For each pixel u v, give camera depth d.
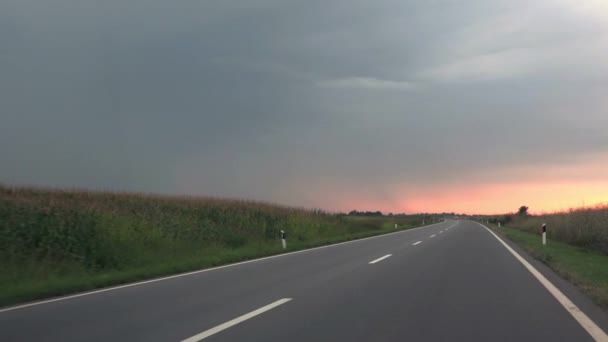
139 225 25.44
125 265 20.33
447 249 25.97
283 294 12.17
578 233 31.12
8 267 17.02
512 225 72.62
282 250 26.27
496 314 9.78
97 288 14.07
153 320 9.48
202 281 14.82
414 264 18.69
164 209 32.75
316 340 7.89
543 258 20.39
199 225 31.23
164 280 15.26
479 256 21.97
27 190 26.88
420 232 48.19
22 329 8.97
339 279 14.73
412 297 11.66
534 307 10.48
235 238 30.73
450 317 9.52
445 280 14.43
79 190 29.58
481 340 7.90
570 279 14.46
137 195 33.16
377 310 10.18
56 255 19.38
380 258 21.12
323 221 47.94
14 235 19.64
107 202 29.69
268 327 8.76
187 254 23.70
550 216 48.16
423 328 8.66
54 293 13.05
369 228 58.28
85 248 20.53
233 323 9.09
